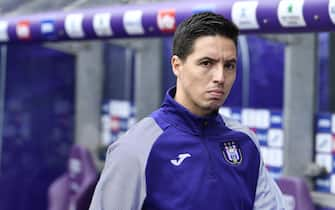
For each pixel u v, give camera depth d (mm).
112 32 11875
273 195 5527
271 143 13961
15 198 18297
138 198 4980
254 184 5406
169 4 11031
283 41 12711
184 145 5055
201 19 5020
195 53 4973
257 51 14281
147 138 5039
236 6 10195
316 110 13359
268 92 14141
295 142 13180
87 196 16078
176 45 5188
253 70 14375
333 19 9148
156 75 15531
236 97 14688
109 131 16891
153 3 11344
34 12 13648
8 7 14406
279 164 13820
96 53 16734
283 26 9828
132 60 16234
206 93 4984
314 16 9336
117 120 16688
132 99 16312
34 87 17984
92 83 16875
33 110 18062
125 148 5027
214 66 4957
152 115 5266
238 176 5215
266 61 14133
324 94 13258
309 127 13172
